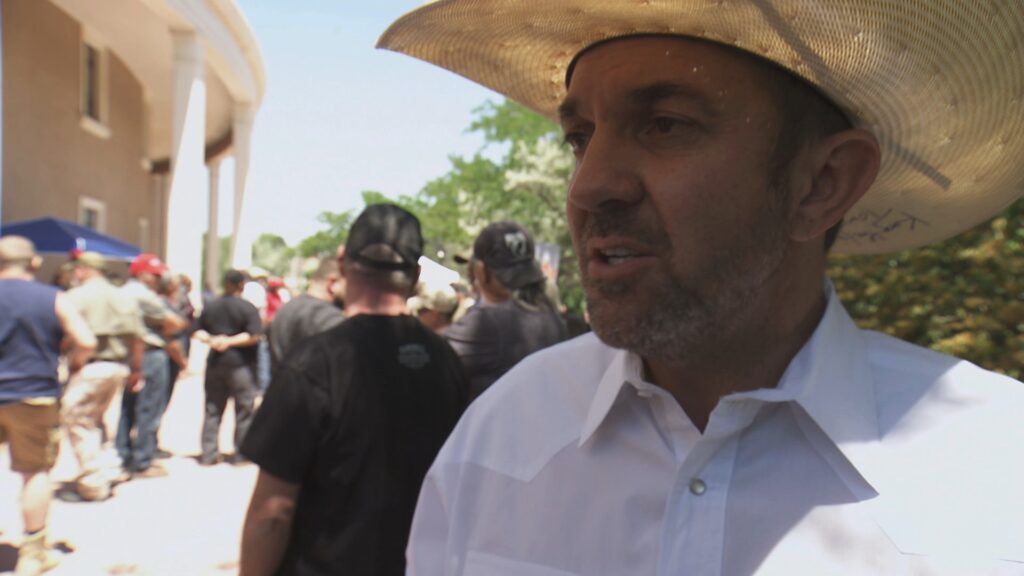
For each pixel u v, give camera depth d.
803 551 0.99
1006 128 1.12
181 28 16.62
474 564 1.24
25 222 13.43
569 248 26.00
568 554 1.15
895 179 1.29
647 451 1.11
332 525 2.19
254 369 7.50
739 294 1.00
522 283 3.43
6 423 4.37
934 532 0.95
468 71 1.38
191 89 16.56
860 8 0.93
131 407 7.11
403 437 2.25
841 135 1.07
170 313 7.29
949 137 1.15
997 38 1.00
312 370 2.20
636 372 1.12
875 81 1.03
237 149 23.62
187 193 16.38
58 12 17.09
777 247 1.02
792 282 1.07
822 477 1.01
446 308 4.51
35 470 4.50
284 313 5.17
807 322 1.09
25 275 4.41
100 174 20.06
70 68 17.91
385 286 2.39
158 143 28.56
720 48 1.00
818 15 0.94
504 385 1.34
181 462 7.61
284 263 74.50
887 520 0.97
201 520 5.72
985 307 3.13
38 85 16.39
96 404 6.05
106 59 19.92
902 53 0.99
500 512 1.24
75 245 13.16
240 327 7.41
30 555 4.48
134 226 23.11
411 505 2.24
